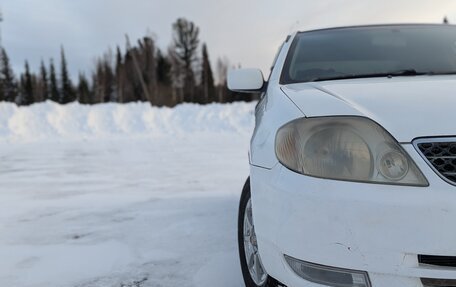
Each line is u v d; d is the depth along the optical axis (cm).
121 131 1353
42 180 559
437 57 261
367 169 152
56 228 345
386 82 205
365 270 146
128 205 416
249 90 294
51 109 1355
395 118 159
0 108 1271
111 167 668
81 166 682
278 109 193
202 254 283
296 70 256
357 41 282
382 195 146
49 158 782
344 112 167
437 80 203
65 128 1309
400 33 292
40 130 1259
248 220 228
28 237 323
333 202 149
